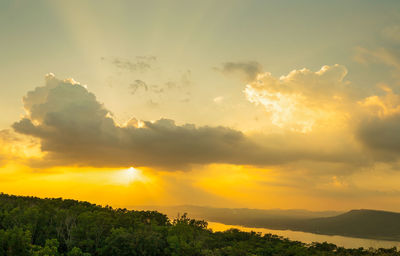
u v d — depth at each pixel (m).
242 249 141.38
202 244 142.00
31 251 99.94
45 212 140.12
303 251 152.62
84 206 194.25
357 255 175.38
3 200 188.50
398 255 172.25
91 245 124.25
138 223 157.25
